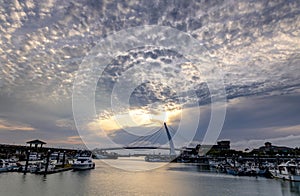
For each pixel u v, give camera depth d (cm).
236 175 6419
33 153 10744
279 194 3744
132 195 3491
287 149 13750
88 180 4897
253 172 6469
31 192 3525
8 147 12775
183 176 6038
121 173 6488
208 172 7312
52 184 4269
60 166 7250
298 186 4491
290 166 5394
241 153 14412
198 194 3634
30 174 5572
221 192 3825
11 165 6391
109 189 3909
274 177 5800
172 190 3909
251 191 3956
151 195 3512
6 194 3359
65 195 3391
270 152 13438
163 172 7181
